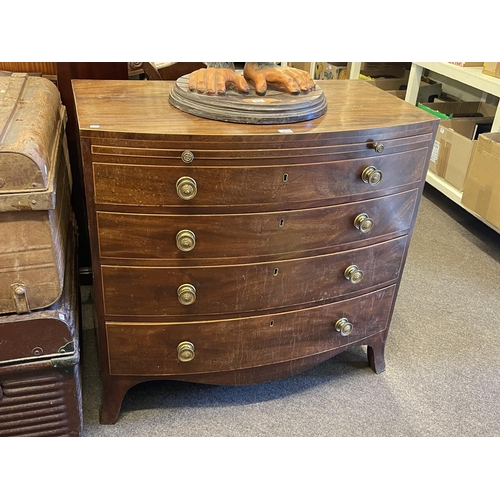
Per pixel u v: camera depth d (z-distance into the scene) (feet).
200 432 4.76
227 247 4.16
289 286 4.52
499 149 6.84
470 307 6.75
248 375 4.85
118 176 3.75
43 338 3.98
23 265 3.77
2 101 4.29
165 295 4.26
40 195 3.54
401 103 4.85
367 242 4.67
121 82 4.85
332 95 5.00
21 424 4.26
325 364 5.71
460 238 8.39
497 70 7.34
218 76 4.18
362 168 4.25
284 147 3.87
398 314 6.54
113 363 4.50
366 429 4.88
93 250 4.00
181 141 3.67
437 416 5.08
